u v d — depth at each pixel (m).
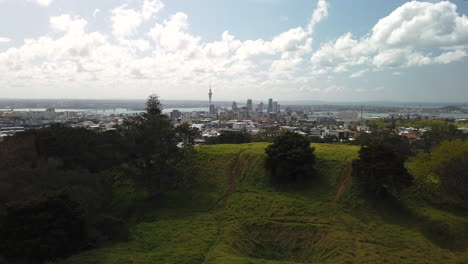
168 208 52.06
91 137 64.62
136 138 54.22
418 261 34.34
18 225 32.44
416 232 41.56
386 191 50.75
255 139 116.50
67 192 38.09
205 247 38.12
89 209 44.19
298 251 40.75
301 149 56.47
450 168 46.44
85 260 32.97
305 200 51.19
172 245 38.81
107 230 41.59
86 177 53.00
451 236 40.22
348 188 52.50
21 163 51.09
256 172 60.38
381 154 49.88
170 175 55.28
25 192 40.88
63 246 34.12
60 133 59.44
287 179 57.38
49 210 34.22
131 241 40.16
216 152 69.06
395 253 36.31
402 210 46.91
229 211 49.78
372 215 46.06
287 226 44.38
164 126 56.06
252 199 52.00
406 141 101.81
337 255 36.91
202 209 51.72
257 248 41.19
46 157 55.09
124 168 58.31
